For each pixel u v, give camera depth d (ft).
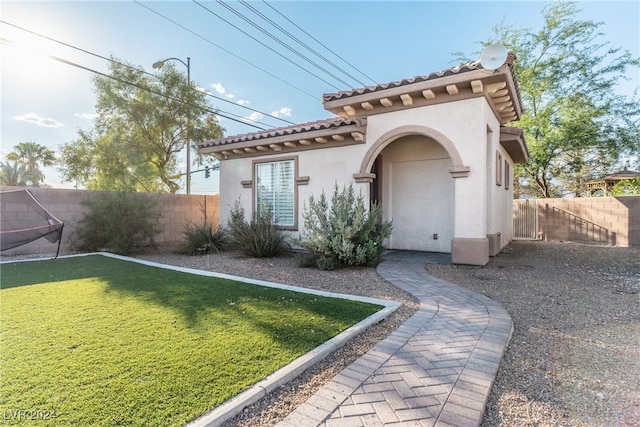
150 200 45.88
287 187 43.57
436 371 11.97
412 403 10.07
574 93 68.33
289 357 12.66
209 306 18.90
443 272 28.86
